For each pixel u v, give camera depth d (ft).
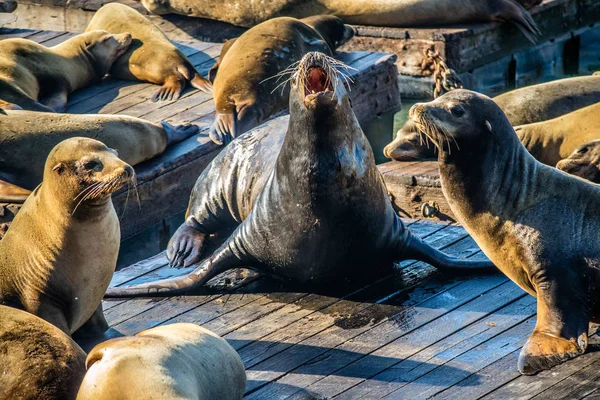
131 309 110.11
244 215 124.88
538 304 93.86
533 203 94.99
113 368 70.54
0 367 80.43
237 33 219.00
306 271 109.19
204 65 186.60
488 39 204.44
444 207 137.08
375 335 100.22
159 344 75.00
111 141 141.08
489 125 94.32
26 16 236.22
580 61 223.92
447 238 123.65
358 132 103.55
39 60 171.63
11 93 161.27
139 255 142.72
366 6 206.18
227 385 80.59
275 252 108.88
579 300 92.43
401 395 88.69
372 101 182.50
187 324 82.28
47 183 94.53
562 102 164.55
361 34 205.26
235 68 165.68
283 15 213.25
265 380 92.99
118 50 181.88
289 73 166.81
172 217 148.56
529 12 212.64
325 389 90.74
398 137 152.56
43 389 78.89
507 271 97.76
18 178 137.69
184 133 155.12
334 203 102.63
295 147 102.53
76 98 175.42
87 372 71.41
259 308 108.06
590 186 95.71
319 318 104.68
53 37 203.62
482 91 205.67
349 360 95.66
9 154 137.59
